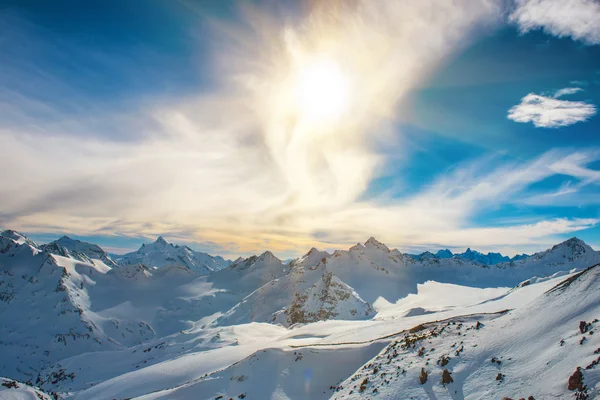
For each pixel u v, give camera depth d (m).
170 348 186.88
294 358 63.16
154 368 109.31
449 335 45.84
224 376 64.06
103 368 193.38
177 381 90.69
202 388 61.19
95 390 102.88
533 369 28.91
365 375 43.84
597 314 31.45
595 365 23.88
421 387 33.78
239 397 55.62
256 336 173.12
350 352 61.31
